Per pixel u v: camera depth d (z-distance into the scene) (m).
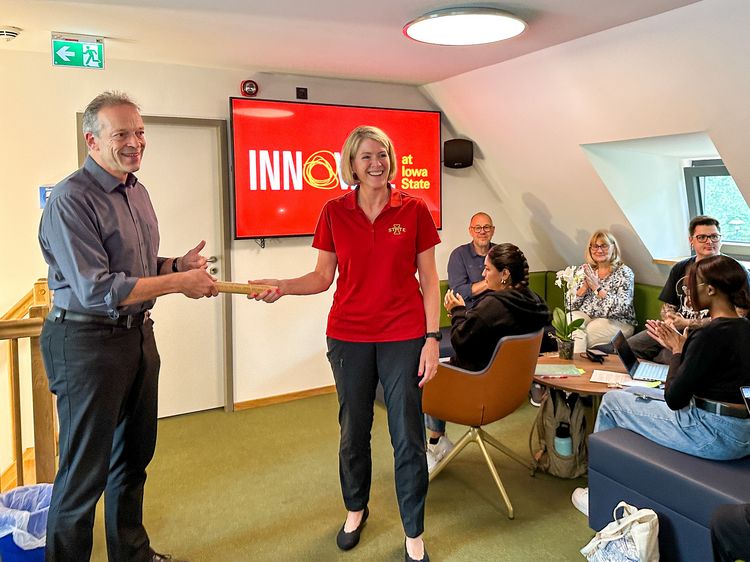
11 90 3.73
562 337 3.57
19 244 3.83
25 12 2.84
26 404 3.93
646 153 4.29
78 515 2.07
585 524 2.84
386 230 2.37
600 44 3.29
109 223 2.07
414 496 2.46
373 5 2.68
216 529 2.83
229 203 4.33
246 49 3.60
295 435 3.96
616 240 4.74
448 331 4.73
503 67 3.99
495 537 2.73
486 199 5.38
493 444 3.25
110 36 3.28
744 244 4.31
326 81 4.55
